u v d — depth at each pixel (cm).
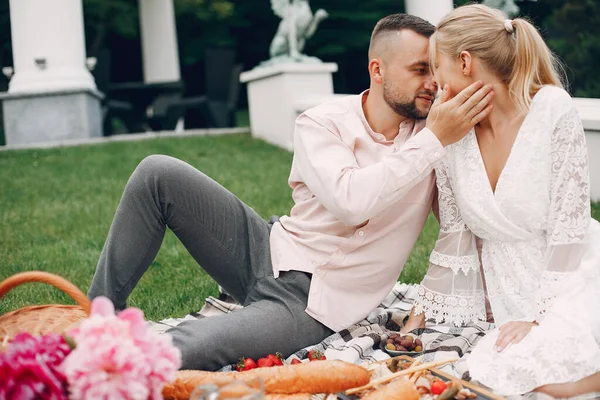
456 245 287
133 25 1852
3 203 682
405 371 236
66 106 1002
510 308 273
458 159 274
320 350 276
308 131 285
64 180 775
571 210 255
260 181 752
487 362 245
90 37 1892
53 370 181
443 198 285
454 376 245
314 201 291
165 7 1347
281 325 271
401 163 263
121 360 178
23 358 180
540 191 260
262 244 291
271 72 964
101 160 868
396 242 287
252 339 264
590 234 268
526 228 266
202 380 224
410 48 274
